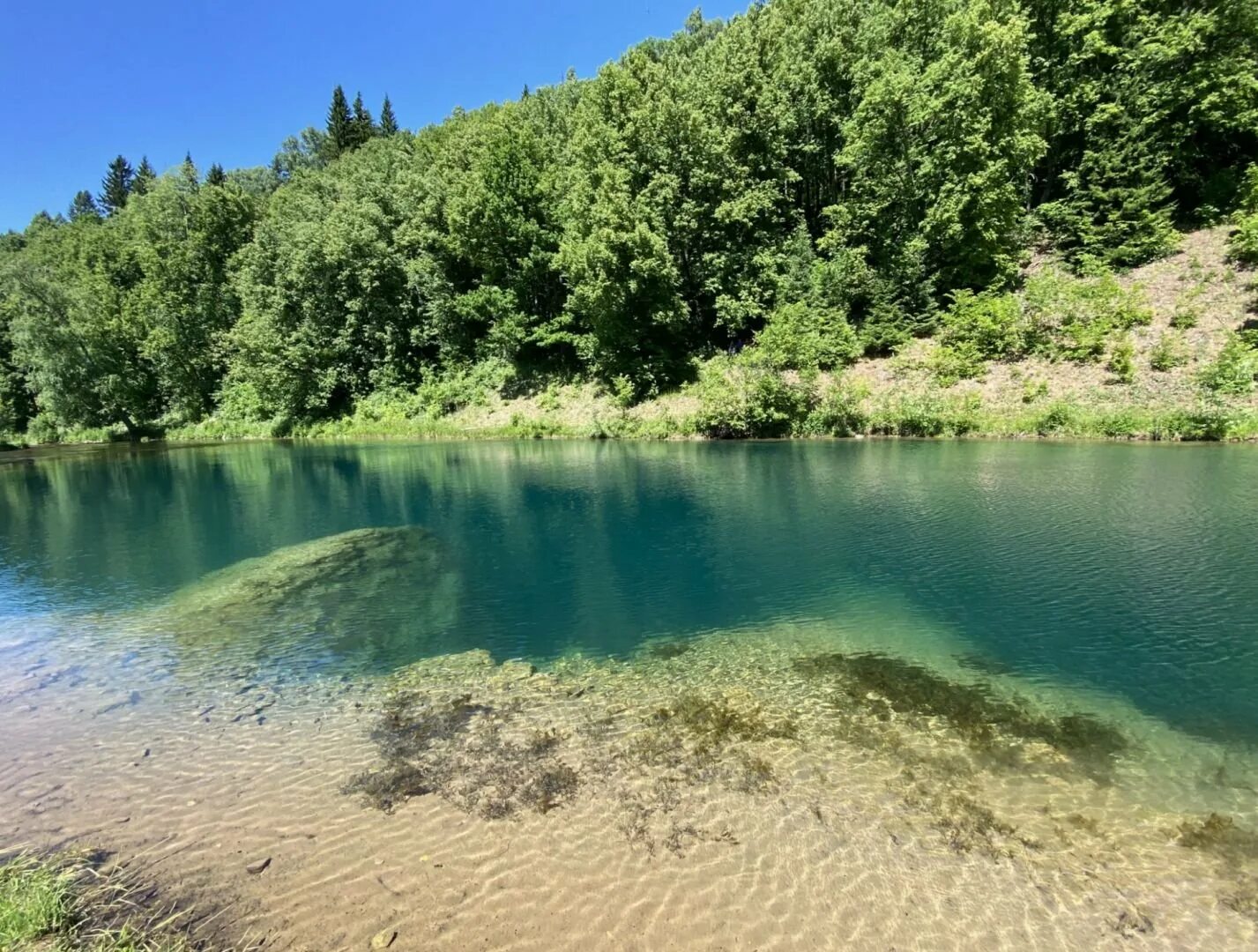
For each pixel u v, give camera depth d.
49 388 48.62
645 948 4.05
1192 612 9.22
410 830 5.26
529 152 40.84
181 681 8.34
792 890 4.51
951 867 4.70
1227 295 24.12
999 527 13.28
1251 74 28.00
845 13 35.72
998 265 29.58
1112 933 4.14
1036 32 32.22
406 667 8.59
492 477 23.16
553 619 10.12
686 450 26.89
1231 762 6.00
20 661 9.12
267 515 18.62
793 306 30.80
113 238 60.31
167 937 4.23
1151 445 20.17
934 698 7.27
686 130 33.94
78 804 5.76
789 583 11.12
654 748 6.40
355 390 44.97
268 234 47.28
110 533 16.98
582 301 35.19
